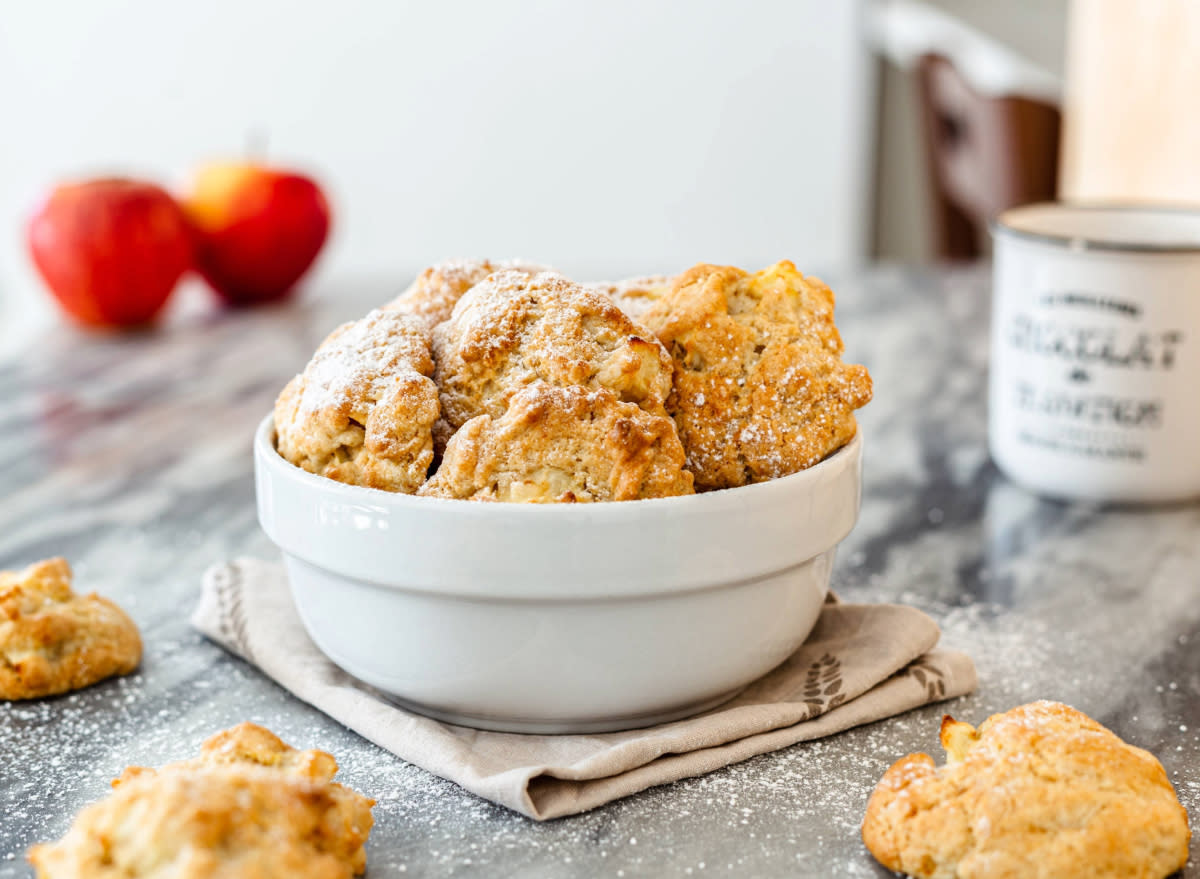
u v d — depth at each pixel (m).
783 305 0.48
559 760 0.45
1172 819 0.42
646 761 0.45
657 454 0.45
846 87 1.61
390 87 1.57
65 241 0.82
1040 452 0.60
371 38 1.55
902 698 0.48
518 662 0.45
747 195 1.66
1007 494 0.62
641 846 0.43
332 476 0.46
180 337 0.84
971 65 1.30
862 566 0.56
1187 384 0.58
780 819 0.44
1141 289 0.58
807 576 0.46
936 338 0.80
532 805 0.43
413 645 0.45
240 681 0.50
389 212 1.63
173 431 0.70
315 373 0.47
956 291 0.91
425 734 0.46
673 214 1.67
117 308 0.83
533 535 0.43
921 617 0.50
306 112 1.57
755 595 0.45
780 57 1.60
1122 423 0.59
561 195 1.64
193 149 1.58
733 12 1.58
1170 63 0.93
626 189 1.65
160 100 1.55
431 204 1.63
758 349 0.47
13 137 1.56
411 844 0.43
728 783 0.45
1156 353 0.58
